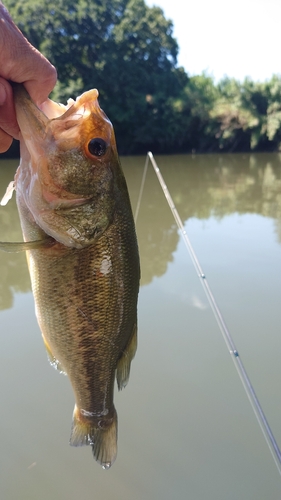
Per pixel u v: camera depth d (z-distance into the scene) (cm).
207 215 141
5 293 79
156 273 90
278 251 103
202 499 42
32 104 24
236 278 87
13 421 50
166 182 212
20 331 66
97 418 30
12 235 114
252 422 50
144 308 74
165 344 64
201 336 66
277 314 72
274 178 235
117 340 30
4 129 26
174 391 55
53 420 50
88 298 28
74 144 26
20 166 26
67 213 26
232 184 211
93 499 42
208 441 48
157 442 48
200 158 396
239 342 65
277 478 44
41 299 27
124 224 29
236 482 43
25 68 23
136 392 55
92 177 26
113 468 45
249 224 129
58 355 29
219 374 58
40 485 43
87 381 29
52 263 27
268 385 56
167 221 132
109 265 28
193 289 82
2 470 44
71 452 47
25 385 55
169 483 43
